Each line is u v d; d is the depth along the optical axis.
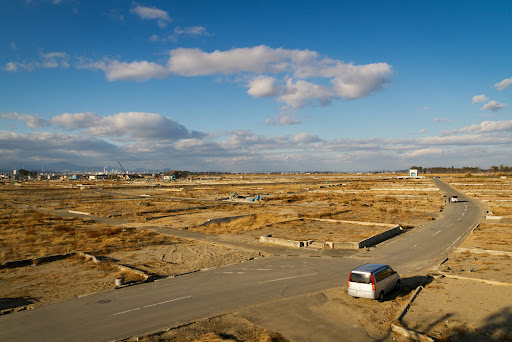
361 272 17.45
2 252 30.88
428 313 15.23
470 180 147.88
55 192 123.44
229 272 23.64
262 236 35.47
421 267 24.27
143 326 14.66
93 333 14.02
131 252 31.33
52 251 31.33
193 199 93.00
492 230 38.38
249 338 13.40
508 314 14.69
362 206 68.31
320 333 13.69
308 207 69.94
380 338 13.14
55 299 18.47
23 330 14.38
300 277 22.02
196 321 15.06
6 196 105.12
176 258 28.77
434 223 45.69
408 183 140.88
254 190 123.75
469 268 22.88
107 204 80.88
